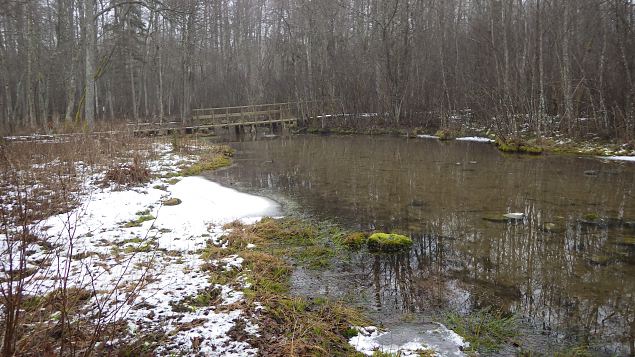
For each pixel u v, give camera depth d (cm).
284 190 1083
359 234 697
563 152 1584
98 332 311
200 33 3694
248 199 985
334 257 627
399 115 2538
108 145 1429
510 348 392
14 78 3294
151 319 408
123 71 3609
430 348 389
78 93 3697
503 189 1031
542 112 1766
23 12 2259
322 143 2183
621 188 1011
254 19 4425
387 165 1432
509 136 1788
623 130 1555
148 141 1764
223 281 511
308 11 2952
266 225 751
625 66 1554
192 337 379
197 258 587
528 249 641
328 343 389
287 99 3117
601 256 610
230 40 4416
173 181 1152
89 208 796
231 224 758
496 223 769
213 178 1257
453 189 1045
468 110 2317
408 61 2523
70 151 1195
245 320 417
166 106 3978
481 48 2255
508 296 499
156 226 740
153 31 2975
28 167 961
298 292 511
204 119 2950
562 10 1856
